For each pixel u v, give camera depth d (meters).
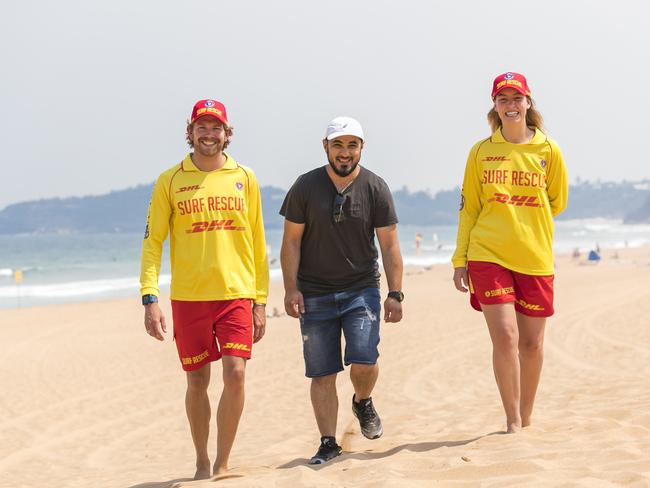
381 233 6.90
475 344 19.19
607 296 29.55
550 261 6.83
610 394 9.76
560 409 8.92
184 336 6.59
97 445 11.98
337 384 14.83
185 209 6.51
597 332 19.41
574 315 23.36
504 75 6.71
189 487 6.01
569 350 17.03
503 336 6.61
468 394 13.17
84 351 23.92
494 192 6.71
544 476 4.93
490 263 6.68
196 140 6.49
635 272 46.53
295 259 6.88
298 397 14.61
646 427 6.77
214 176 6.56
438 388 13.96
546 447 5.84
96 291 57.59
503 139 6.77
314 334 6.87
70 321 33.81
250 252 6.66
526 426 6.96
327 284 6.86
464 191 7.00
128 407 15.16
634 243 143.38
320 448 6.82
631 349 16.27
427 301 33.69
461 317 25.61
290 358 19.80
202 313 6.49
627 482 4.64
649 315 21.88
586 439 6.05
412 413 10.45
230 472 6.50
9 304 49.22
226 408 6.44
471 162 6.88
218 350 6.61
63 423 13.96
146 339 26.50
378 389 14.26
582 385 11.51
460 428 8.32
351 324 6.79
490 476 5.16
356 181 6.77
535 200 6.72
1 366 21.28
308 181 6.80
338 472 5.84
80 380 18.73
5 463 11.04
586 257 79.19
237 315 6.48
